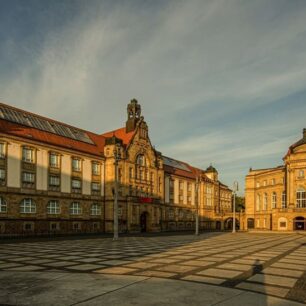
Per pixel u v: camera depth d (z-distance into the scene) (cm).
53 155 5712
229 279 1374
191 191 10388
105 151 6862
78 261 1986
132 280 1316
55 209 5647
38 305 962
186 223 9969
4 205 4838
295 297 1088
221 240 4325
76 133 6856
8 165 4922
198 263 1878
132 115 7975
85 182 6297
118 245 3344
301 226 8044
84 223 6188
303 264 1873
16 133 5138
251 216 10600
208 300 1009
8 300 1020
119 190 6912
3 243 3681
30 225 5166
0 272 1564
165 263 1875
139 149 7638
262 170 10631
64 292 1109
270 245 3406
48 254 2423
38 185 5353
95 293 1094
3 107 5553
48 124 6275
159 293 1093
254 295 1092
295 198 8300
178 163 10969
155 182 8150
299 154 8319
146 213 7756
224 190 12838
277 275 1490
